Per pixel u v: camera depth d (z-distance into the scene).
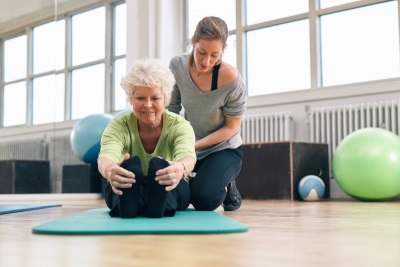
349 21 4.48
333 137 4.28
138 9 5.46
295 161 4.02
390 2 4.25
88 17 5.93
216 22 1.82
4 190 5.18
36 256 1.02
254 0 5.07
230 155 2.26
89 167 5.12
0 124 5.12
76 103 5.83
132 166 1.56
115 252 1.05
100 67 6.01
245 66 5.06
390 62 4.25
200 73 2.06
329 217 2.10
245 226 1.45
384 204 3.29
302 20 4.73
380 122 4.00
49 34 5.44
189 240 1.23
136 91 1.64
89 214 1.84
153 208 1.65
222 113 2.20
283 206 3.06
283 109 4.67
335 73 4.55
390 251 1.08
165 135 1.81
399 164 3.58
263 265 0.90
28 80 5.31
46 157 5.46
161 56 5.37
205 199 2.07
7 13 5.20
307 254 1.03
